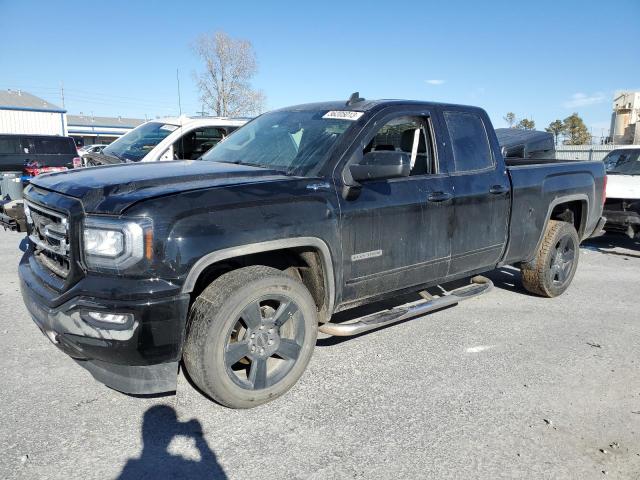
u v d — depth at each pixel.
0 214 6.76
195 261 2.94
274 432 3.13
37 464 2.78
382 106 4.13
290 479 2.72
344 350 4.38
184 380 3.74
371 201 3.81
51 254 3.30
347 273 3.74
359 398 3.57
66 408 3.33
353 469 2.81
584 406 3.55
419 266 4.23
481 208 4.68
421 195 4.15
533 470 2.85
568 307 5.68
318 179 3.60
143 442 3.00
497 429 3.23
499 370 4.06
